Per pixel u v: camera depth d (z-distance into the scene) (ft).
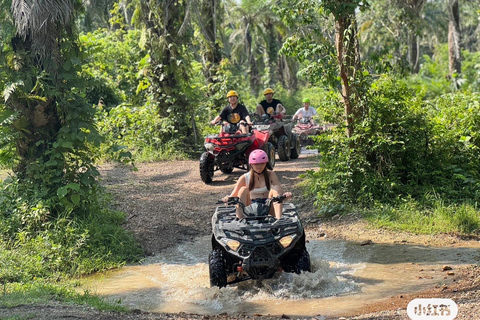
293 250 23.80
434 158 36.37
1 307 18.86
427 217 31.65
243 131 43.24
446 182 35.35
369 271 24.50
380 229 31.07
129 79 75.20
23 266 26.48
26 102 31.40
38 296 21.08
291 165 51.26
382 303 20.11
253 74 129.39
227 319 18.37
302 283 22.31
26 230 29.58
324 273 23.22
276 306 20.53
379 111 35.78
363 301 20.58
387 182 34.81
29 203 30.35
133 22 58.90
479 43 158.40
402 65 37.11
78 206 32.12
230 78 79.10
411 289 21.70
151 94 60.34
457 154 37.58
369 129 34.94
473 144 37.88
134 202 38.68
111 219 33.78
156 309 20.97
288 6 35.58
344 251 27.86
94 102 72.95
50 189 31.37
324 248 28.58
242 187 24.72
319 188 36.88
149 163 54.90
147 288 23.88
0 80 30.48
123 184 44.39
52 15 29.60
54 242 28.76
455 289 20.81
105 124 60.44
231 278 23.93
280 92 126.93
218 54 77.87
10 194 30.91
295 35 36.01
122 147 33.37
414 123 36.47
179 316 18.75
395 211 32.76
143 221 34.58
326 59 35.09
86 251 28.50
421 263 25.25
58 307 18.98
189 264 27.55
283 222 22.94
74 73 31.99
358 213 33.60
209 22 73.51
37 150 32.04
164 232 33.04
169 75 59.67
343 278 23.65
